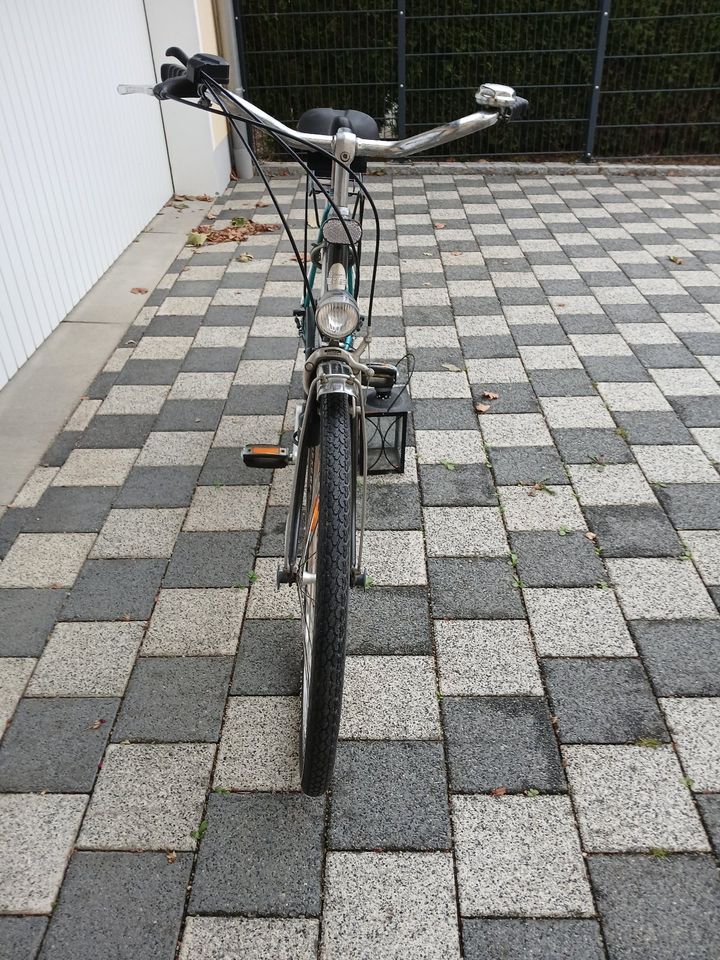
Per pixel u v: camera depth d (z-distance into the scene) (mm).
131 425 3531
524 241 5738
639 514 2959
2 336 3768
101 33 5094
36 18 4195
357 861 1838
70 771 2043
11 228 3867
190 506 3012
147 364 4039
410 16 7117
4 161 3812
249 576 2670
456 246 5633
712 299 4762
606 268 5238
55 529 2898
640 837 1889
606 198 6762
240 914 1735
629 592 2605
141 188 5902
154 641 2424
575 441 3398
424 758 2074
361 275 5105
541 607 2549
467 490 3094
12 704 2227
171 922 1720
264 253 5504
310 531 1979
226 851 1857
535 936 1694
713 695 2246
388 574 2676
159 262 5352
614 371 3949
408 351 4137
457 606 2549
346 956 1661
